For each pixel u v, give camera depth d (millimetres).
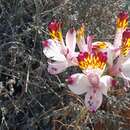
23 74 323
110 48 244
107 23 367
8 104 318
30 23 345
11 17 346
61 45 250
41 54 333
